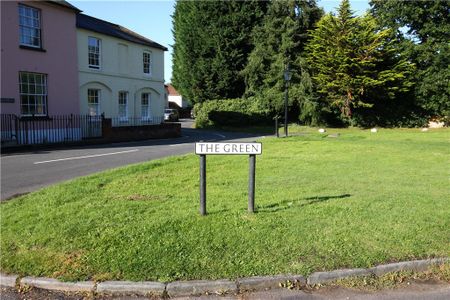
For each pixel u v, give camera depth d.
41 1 18.31
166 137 23.94
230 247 4.50
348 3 30.39
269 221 5.27
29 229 5.09
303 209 5.84
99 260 4.21
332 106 32.97
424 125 32.81
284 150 14.05
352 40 30.05
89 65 22.36
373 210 5.83
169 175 8.75
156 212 5.70
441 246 4.57
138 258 4.23
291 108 34.78
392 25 33.25
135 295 3.77
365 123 33.38
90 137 19.84
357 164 10.70
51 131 18.89
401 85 31.09
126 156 13.14
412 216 5.56
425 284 3.98
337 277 3.98
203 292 3.79
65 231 4.95
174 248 4.46
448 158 12.23
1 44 16.61
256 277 3.91
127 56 25.30
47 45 18.91
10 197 7.19
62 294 3.79
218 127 34.84
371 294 3.80
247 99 35.84
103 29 23.58
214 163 10.61
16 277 3.96
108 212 5.70
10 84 17.09
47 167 10.66
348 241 4.66
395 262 4.20
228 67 37.47
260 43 34.91
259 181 8.12
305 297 3.74
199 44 38.50
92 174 8.88
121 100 25.28
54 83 19.39
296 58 33.69
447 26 31.55
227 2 36.94
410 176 8.87
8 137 16.61
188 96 42.47
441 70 31.27
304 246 4.52
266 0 37.06
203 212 5.52
